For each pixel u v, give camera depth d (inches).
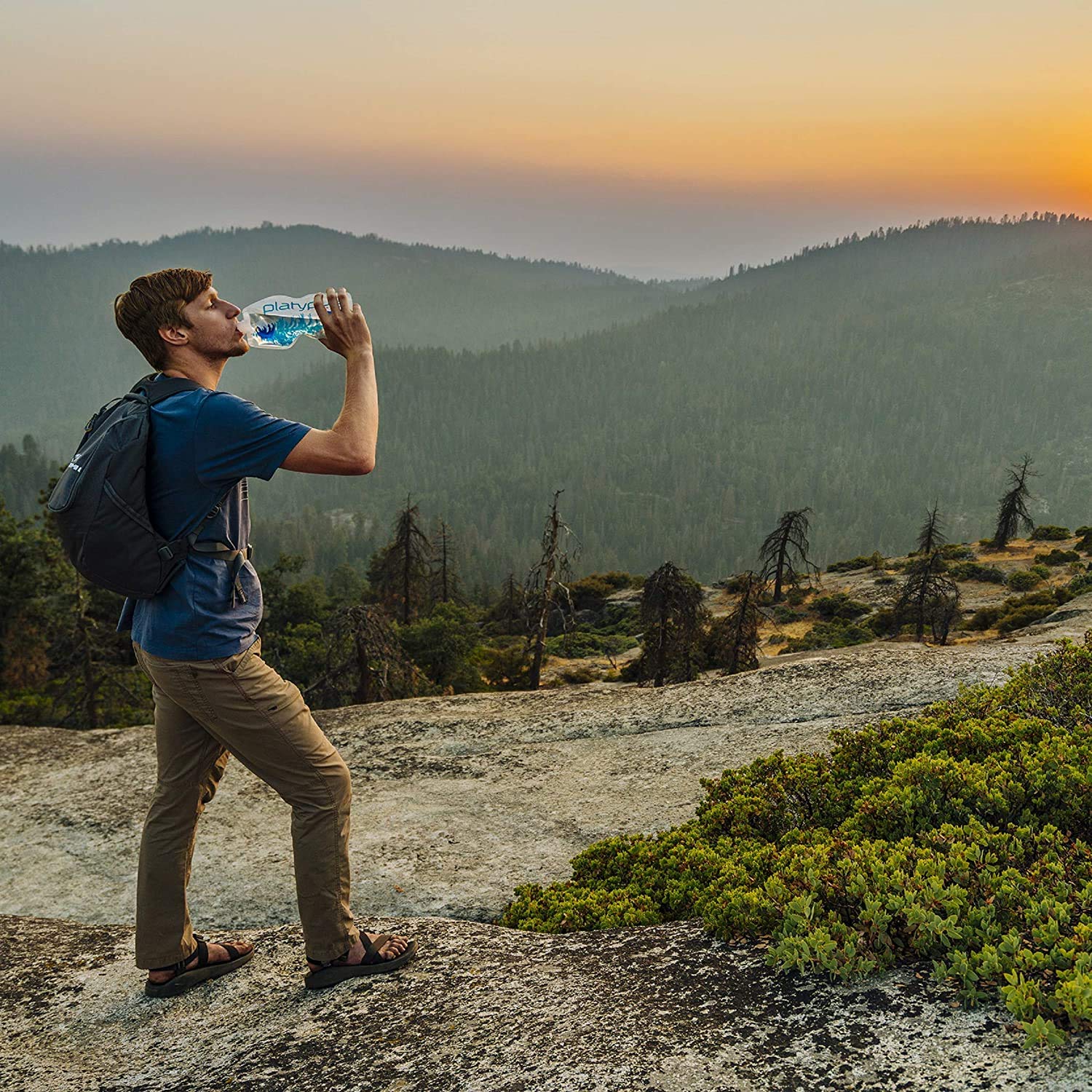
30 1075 106.5
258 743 106.5
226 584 103.2
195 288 101.7
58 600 1076.5
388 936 120.0
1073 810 123.8
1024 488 2266.2
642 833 211.2
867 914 94.0
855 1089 74.9
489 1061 91.7
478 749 281.6
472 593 4485.7
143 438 96.7
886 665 306.5
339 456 98.7
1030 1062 72.8
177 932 119.8
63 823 235.3
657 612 1048.8
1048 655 200.5
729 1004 92.9
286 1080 96.3
